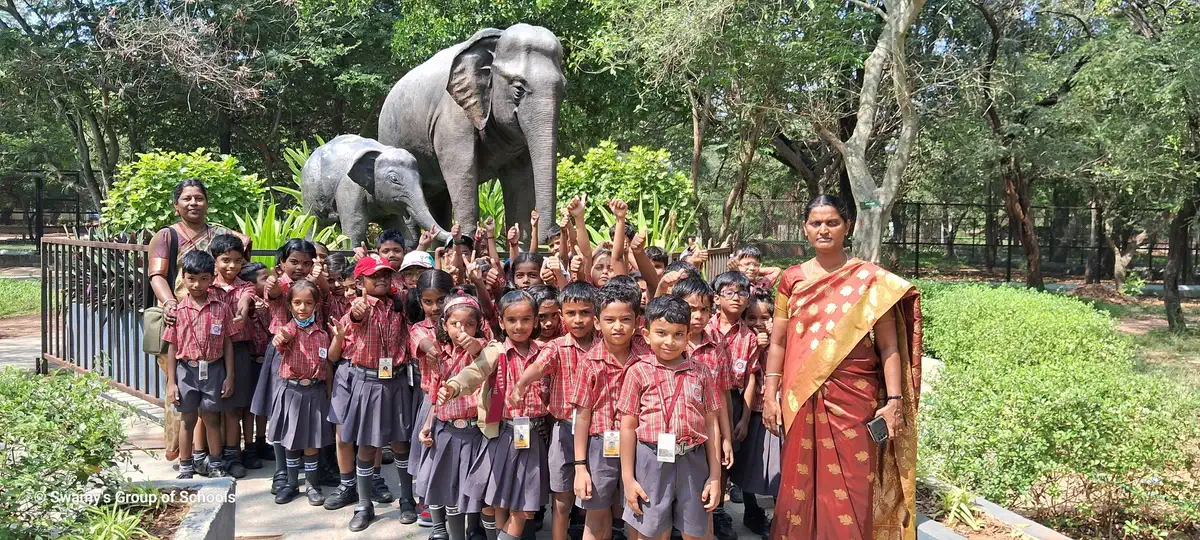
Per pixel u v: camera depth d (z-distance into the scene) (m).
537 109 6.54
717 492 3.47
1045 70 15.41
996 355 7.51
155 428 5.73
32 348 9.79
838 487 3.58
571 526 4.26
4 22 16.98
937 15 17.45
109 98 18.30
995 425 4.34
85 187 25.42
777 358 3.82
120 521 3.17
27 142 22.66
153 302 5.84
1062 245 25.39
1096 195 21.30
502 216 10.32
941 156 18.66
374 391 4.23
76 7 17.03
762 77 11.85
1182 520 4.29
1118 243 24.19
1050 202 27.02
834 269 3.66
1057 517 4.39
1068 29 16.98
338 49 17.11
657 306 3.41
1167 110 12.00
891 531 3.63
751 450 4.21
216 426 4.75
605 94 16.39
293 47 17.30
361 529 4.16
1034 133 16.36
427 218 6.52
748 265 5.56
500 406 3.69
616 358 3.58
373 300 4.32
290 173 20.80
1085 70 13.40
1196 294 19.66
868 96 10.77
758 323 4.41
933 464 4.46
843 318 3.53
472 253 5.63
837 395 3.58
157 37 15.53
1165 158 12.54
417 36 15.87
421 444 3.96
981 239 29.94
